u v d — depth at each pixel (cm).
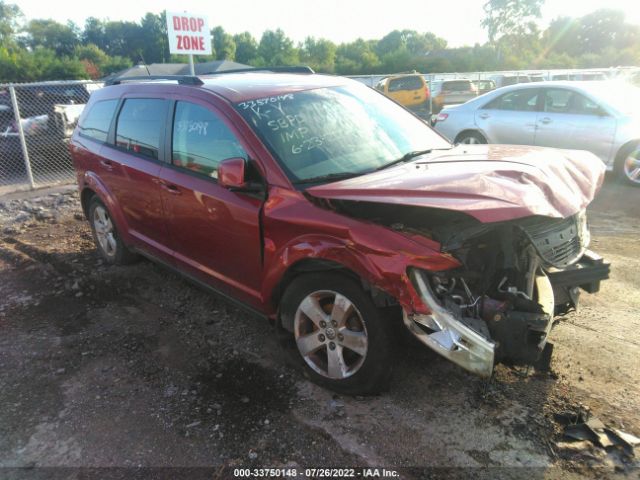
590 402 297
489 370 264
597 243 554
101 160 485
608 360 335
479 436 276
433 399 306
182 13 1209
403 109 442
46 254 583
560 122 839
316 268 303
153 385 336
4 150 1027
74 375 352
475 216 243
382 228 277
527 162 305
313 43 7269
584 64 5697
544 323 281
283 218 309
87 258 569
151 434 291
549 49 8288
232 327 405
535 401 300
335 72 5594
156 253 446
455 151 370
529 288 296
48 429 299
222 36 8031
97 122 508
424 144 396
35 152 1052
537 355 284
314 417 297
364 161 347
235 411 306
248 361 357
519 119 889
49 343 395
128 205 461
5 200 833
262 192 325
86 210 558
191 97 386
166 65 2309
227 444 281
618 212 668
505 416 289
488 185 264
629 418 283
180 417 304
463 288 290
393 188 274
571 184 296
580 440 269
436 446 272
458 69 5488
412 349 328
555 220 316
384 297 278
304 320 321
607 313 397
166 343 387
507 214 241
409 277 263
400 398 308
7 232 682
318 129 357
